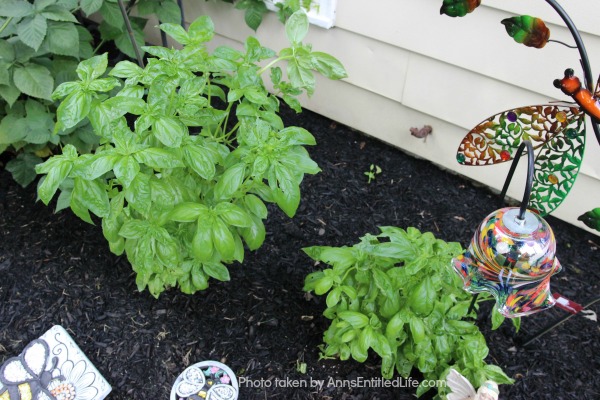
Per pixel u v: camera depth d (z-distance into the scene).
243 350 1.95
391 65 2.38
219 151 1.67
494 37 2.01
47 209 2.35
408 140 2.63
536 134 1.30
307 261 2.21
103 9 2.28
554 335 2.00
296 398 1.84
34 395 1.76
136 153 1.32
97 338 1.97
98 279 2.13
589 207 2.27
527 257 1.12
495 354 1.95
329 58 1.68
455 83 2.24
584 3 1.75
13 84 2.08
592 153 2.09
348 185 2.54
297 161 1.43
